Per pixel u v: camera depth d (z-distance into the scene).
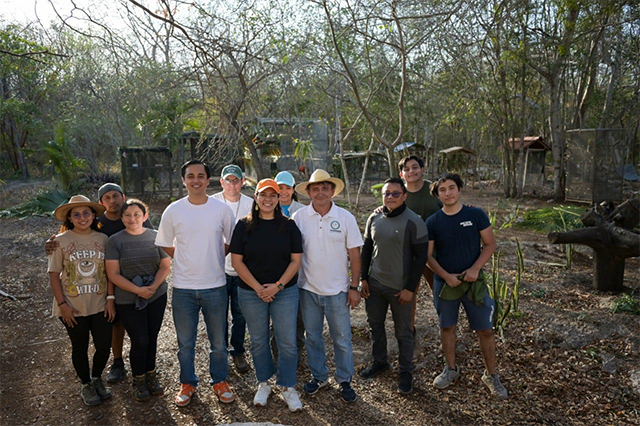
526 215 11.16
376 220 3.70
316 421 3.34
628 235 5.30
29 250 8.53
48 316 5.47
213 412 3.43
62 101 24.61
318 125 11.89
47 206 12.12
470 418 3.40
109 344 3.53
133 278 3.41
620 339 4.29
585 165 13.98
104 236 3.51
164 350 4.44
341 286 3.54
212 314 3.44
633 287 5.79
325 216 3.49
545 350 4.29
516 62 14.47
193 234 3.35
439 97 13.98
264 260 3.31
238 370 4.05
